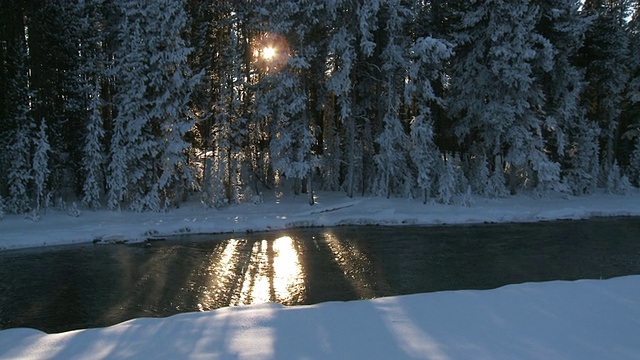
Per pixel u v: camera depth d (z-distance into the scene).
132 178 24.27
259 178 32.94
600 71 34.47
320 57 28.30
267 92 26.94
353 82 29.30
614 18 34.38
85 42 23.97
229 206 26.95
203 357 5.14
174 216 24.03
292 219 23.91
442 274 14.07
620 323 6.09
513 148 28.48
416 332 5.84
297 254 17.09
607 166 35.53
